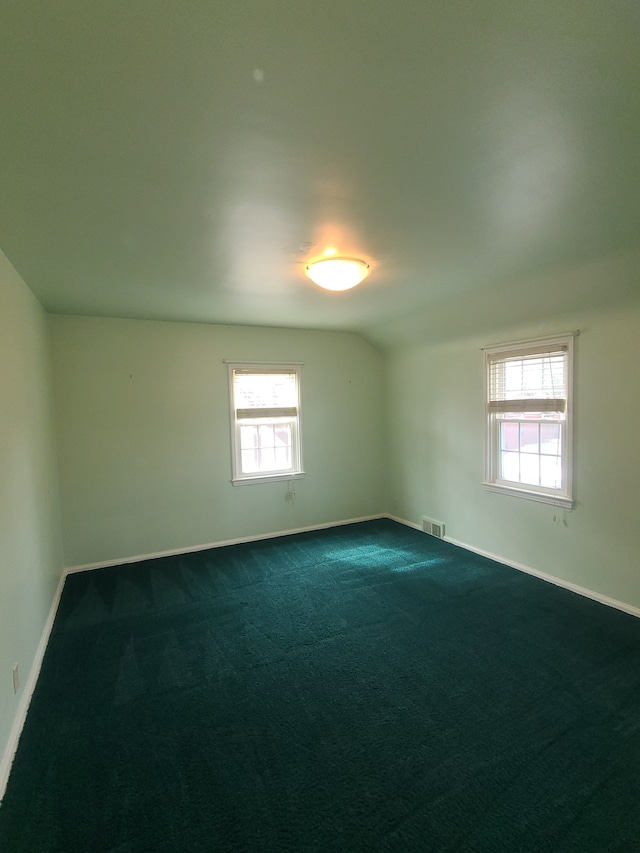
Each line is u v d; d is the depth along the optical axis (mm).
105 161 1535
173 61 1078
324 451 5258
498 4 939
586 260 2688
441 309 3949
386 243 2391
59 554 3789
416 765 1857
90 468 4137
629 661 2551
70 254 2457
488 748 1938
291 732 2064
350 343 5363
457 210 1998
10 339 2438
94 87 1156
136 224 2080
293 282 3096
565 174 1690
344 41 1032
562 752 1907
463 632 2902
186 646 2814
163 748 1979
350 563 4152
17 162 1523
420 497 5090
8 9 913
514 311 3592
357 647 2762
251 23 973
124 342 4242
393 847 1515
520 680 2402
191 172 1624
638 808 1639
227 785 1778
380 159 1565
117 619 3174
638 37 1031
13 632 2145
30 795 1743
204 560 4301
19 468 2482
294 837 1558
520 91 1216
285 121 1334
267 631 2973
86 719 2172
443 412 4684
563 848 1500
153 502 4395
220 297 3502
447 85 1188
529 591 3486
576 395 3363
